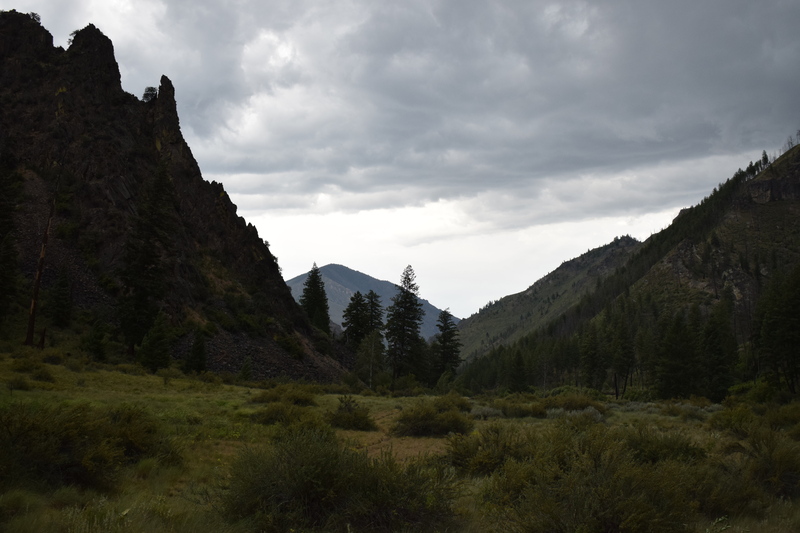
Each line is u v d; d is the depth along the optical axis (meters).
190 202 67.12
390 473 6.32
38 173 55.16
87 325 41.69
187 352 43.75
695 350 62.03
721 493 7.40
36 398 15.02
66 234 49.56
